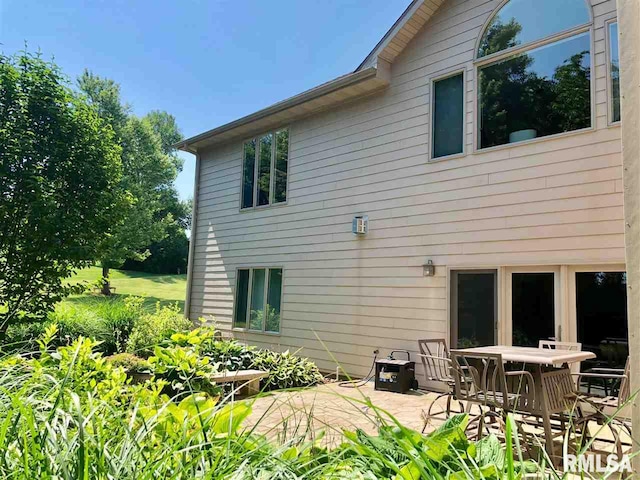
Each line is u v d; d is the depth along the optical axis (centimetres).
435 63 780
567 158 627
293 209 998
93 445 123
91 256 864
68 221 819
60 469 114
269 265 1035
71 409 150
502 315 667
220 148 1220
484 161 706
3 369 199
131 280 2941
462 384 480
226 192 1184
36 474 116
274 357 751
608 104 600
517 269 664
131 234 2469
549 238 632
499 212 683
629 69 202
